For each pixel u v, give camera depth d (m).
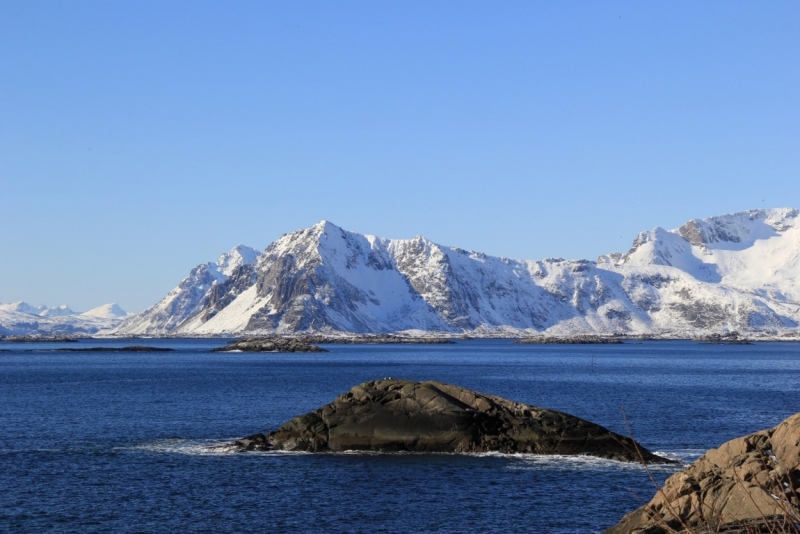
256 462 57.22
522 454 58.34
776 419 84.81
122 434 72.62
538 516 43.28
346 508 44.97
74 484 50.94
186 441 67.94
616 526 32.34
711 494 29.44
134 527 41.59
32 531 40.84
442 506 45.22
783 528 18.33
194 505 45.78
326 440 60.91
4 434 72.56
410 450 59.59
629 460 56.50
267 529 41.34
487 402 61.56
